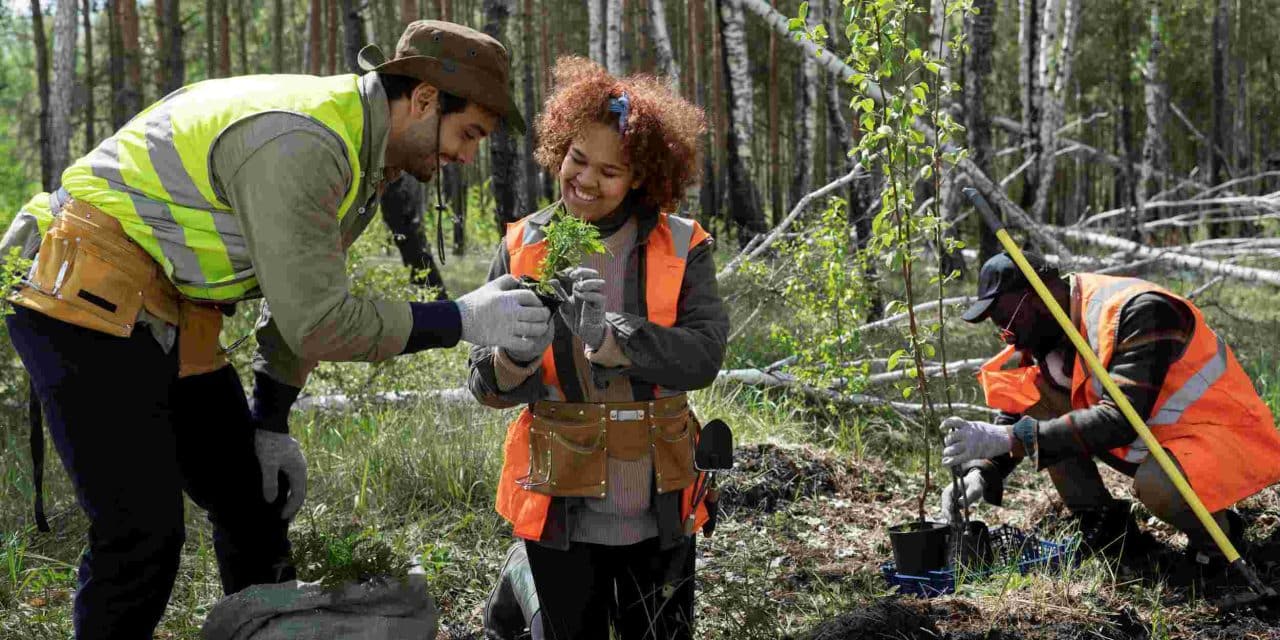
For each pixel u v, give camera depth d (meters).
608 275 2.77
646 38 18.66
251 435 3.01
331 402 6.23
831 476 5.15
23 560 3.97
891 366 3.96
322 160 2.39
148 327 2.58
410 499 4.82
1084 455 3.84
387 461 5.04
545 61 22.27
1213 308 10.66
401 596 2.73
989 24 10.46
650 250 2.77
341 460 5.12
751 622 3.31
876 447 6.05
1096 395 3.90
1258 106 25.27
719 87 21.48
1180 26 21.19
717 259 11.34
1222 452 3.77
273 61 24.73
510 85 2.65
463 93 2.55
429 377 6.44
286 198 2.35
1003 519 4.77
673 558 2.87
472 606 3.78
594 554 2.84
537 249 2.77
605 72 2.73
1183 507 3.84
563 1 23.08
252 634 2.65
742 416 5.95
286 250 2.35
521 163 9.28
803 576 4.04
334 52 20.17
